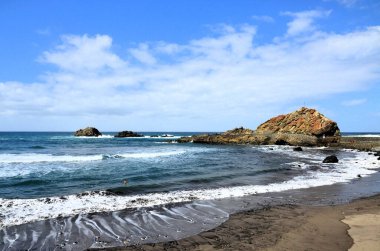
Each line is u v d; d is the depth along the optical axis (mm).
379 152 41438
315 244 7883
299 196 14203
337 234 8648
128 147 50719
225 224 9766
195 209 11617
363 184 17500
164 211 11250
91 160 27312
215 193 14523
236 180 18281
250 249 7598
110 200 12633
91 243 8078
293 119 65000
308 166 25562
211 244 7988
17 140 70000
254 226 9547
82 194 13406
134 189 15078
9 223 9469
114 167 22688
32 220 9812
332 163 28062
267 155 36438
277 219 10312
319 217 10508
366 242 7938
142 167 22922
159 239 8406
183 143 66188
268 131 65750
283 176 20094
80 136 110500
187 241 8234
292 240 8211
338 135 61312
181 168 22797
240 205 12352
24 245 7879
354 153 42656
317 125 60562
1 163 24062
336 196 14273
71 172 19922
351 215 10750
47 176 18219
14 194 13602
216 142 63719
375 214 10836
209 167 23734
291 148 50938
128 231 9039
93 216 10398
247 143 60812
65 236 8531
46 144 55500
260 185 16781
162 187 15797
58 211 10859
